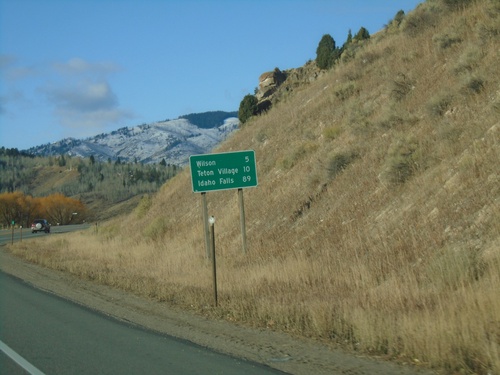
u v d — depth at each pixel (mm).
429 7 31984
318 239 20422
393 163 19812
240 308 12836
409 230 15875
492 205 13883
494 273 11289
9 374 8266
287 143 33781
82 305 15133
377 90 29266
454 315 9141
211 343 10281
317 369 8258
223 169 24297
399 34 35031
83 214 141500
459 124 18922
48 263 26406
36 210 131125
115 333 11312
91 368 8570
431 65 25906
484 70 20297
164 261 24844
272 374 8086
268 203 27844
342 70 37906
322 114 33156
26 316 13383
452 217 14859
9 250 38719
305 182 26047
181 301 14930
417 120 22562
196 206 37312
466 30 25766
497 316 9023
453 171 16875
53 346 10094
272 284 16375
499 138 16094
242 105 52000
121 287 18188
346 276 15391
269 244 23172
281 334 10656
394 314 10367
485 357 7656
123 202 193500
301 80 51125
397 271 14305
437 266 12633
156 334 11211
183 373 8234
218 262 22641
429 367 7938
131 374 8211
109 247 36156
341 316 10750
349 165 24141
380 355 8766
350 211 20484
